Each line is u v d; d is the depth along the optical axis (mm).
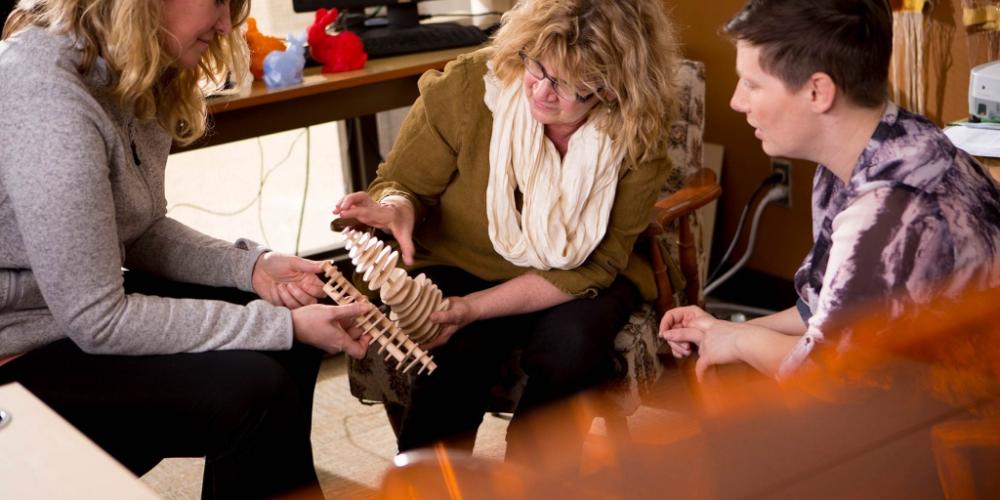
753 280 3064
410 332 1785
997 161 1832
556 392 1836
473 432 1901
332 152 3197
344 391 2627
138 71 1542
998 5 2285
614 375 1967
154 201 1778
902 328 1294
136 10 1514
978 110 2000
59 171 1480
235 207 3113
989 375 1289
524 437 1849
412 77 2645
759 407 1440
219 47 1729
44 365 1579
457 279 2014
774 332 1540
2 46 1550
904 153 1308
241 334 1623
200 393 1554
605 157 1895
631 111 1845
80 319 1535
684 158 2299
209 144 2439
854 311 1310
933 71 2484
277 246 3215
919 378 1312
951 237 1271
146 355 1596
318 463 2295
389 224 1891
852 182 1337
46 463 990
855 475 1262
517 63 1891
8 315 1607
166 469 2268
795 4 1318
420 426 1862
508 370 1969
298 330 1661
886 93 1346
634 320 1992
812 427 1350
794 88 1340
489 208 1938
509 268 2010
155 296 1625
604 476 1234
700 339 1635
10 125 1484
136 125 1693
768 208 2955
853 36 1299
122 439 1583
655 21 1854
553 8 1791
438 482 1229
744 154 2967
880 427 1317
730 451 1331
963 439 1257
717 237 3127
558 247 1890
